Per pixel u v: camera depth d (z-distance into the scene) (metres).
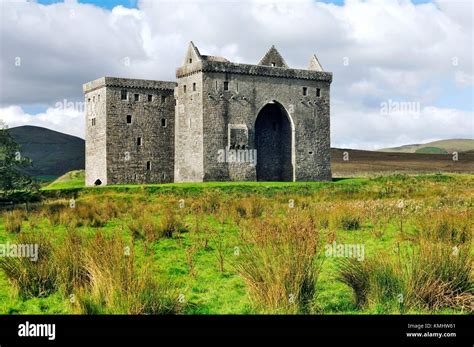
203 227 26.83
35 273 14.63
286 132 79.94
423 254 13.22
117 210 35.41
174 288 14.53
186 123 75.81
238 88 74.94
